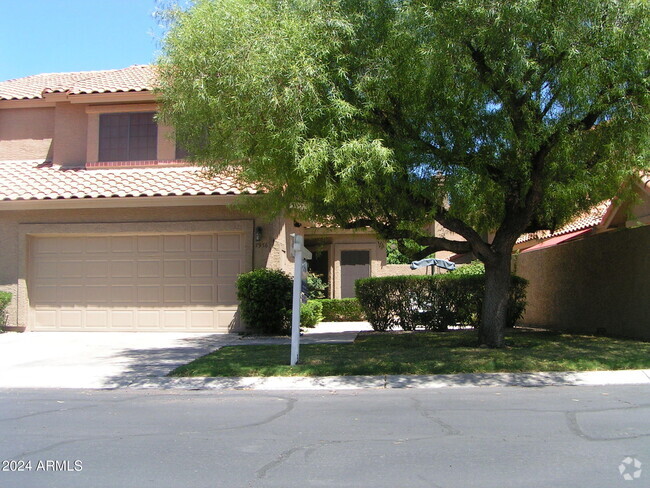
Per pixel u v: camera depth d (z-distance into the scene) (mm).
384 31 9984
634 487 4586
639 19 9148
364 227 11758
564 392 8102
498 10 9078
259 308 14328
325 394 8414
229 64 9586
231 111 9789
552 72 9750
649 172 11547
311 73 9164
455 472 4996
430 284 15000
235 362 10383
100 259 15719
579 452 5461
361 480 4859
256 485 4809
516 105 9984
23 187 15719
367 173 8781
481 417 6820
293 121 9086
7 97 18172
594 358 9844
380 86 9680
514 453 5473
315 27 9719
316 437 6160
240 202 12859
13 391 8984
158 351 12211
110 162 16734
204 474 5090
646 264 12344
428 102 10070
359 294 15445
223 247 15328
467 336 13367
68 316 15656
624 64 9281
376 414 7098
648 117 9461
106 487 4836
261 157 9453
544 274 17641
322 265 21875
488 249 11250
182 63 10125
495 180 10680
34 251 15891
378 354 10883
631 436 5938
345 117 9273
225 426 6688
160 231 15336
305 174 9062
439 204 10438
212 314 15234
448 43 9320
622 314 13297
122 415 7312
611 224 14539
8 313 15570
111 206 15133
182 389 8984
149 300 15477
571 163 10367
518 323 19141
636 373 9070
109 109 16906
